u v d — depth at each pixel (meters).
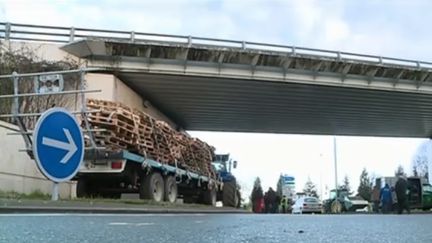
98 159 14.48
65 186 16.86
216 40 29.78
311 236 4.34
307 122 42.50
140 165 15.68
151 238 3.73
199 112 38.78
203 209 15.07
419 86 34.88
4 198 10.47
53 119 8.43
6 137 15.66
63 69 25.98
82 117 14.53
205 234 4.27
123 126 15.02
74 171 8.76
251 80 31.27
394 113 39.78
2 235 3.56
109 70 28.39
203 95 33.94
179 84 31.47
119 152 14.38
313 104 36.69
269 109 37.84
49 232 3.87
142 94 33.34
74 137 8.77
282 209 40.34
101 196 16.25
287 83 31.98
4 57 25.16
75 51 27.31
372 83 33.72
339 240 3.96
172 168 17.72
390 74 33.72
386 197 29.25
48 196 14.66
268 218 9.20
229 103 36.12
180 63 29.69
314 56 31.59
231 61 30.45
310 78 32.25
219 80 31.09
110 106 15.13
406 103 37.16
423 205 36.25
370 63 32.84
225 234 4.34
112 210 9.93
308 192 101.56
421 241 3.95
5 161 15.55
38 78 12.81
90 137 14.53
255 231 4.84
